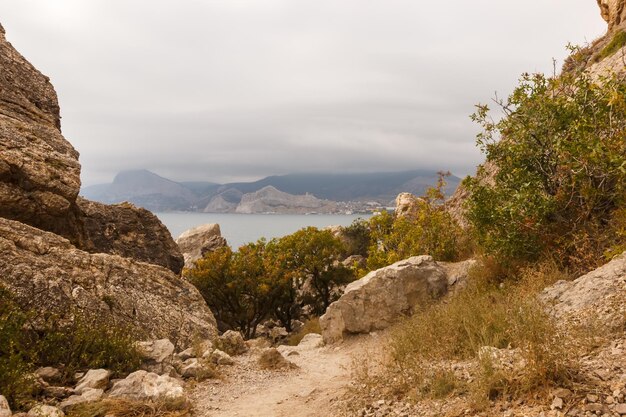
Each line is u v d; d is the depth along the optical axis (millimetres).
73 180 14633
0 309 8891
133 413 6867
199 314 13969
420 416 5531
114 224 20250
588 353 5883
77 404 7070
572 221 10797
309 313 35938
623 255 8477
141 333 11570
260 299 30312
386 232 21688
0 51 17188
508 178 12172
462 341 8102
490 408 5125
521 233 11273
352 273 33938
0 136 13750
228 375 9867
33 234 11797
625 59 16812
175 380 8242
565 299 8156
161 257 21234
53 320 9852
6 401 6332
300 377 9867
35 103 17109
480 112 12758
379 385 7039
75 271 11531
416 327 9539
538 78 12195
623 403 4523
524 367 5441
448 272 14727
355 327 13930
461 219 19562
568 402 4742
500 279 12086
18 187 13516
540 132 11688
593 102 11398
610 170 9727
